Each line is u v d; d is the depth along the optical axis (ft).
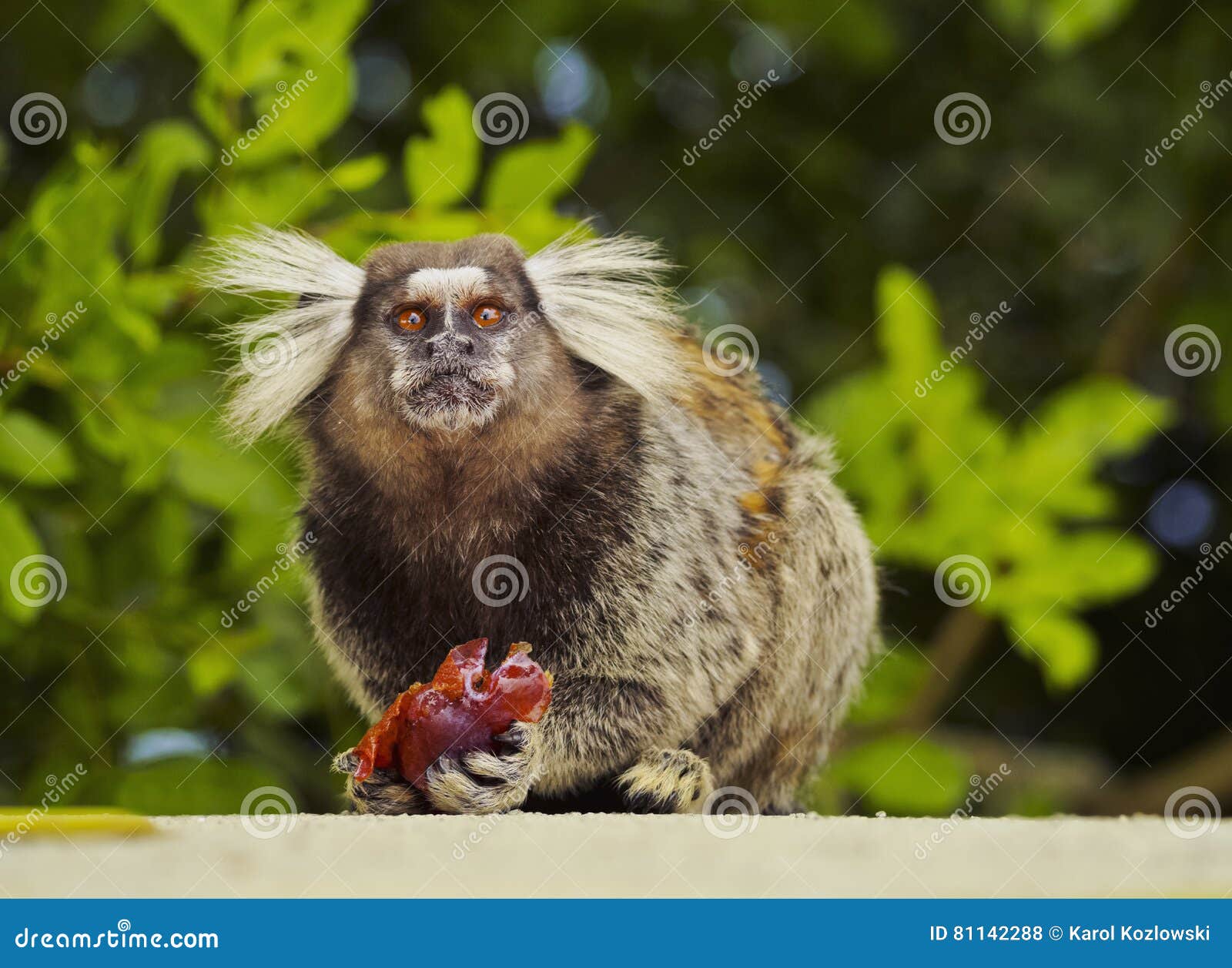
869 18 28.17
